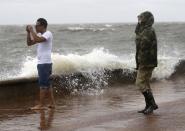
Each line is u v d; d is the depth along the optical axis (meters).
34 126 7.31
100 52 13.41
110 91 11.38
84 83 11.57
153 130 6.86
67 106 9.20
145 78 8.23
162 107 8.85
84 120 7.73
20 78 10.19
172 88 12.00
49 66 8.59
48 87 8.79
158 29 73.94
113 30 75.06
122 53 26.75
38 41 8.31
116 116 8.05
